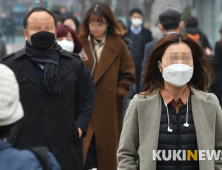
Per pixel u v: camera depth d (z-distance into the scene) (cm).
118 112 1586
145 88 924
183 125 872
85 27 1569
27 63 1059
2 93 607
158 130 867
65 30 1391
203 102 881
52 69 1046
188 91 898
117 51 1568
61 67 1075
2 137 629
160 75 908
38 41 1048
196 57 909
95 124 1544
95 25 1533
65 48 1352
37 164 624
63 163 1049
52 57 1057
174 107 881
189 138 869
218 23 5103
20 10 8394
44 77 1041
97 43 1573
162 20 1481
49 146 1040
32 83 1049
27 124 1038
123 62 1584
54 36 1065
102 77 1554
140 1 10469
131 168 886
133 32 2492
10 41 7056
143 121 877
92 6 1555
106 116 1548
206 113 877
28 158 622
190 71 866
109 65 1556
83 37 1577
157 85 901
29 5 8450
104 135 1545
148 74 913
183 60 871
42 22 1054
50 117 1045
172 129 869
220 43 1864
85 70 1259
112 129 1548
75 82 1086
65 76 1070
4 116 607
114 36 1580
